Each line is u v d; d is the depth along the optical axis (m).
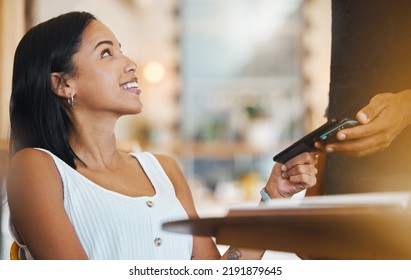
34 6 5.62
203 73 11.51
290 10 10.48
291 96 10.98
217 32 11.31
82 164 1.95
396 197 1.10
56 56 1.92
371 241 1.22
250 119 10.32
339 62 2.04
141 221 1.88
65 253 1.71
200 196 8.55
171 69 10.73
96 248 1.82
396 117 1.60
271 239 1.26
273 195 1.82
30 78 1.92
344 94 2.02
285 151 1.74
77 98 1.94
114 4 10.09
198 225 1.15
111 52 1.96
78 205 1.84
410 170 1.90
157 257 1.87
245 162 9.86
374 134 1.60
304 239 1.24
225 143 9.23
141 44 10.83
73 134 1.97
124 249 1.84
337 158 2.03
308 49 10.09
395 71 1.94
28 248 1.77
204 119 11.15
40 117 1.91
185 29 11.17
